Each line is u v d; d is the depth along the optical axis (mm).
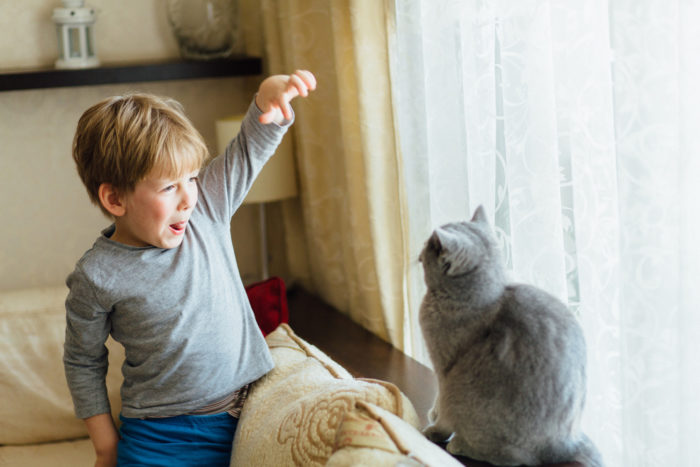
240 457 1133
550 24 1169
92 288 1143
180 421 1219
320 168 2076
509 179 1285
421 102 1583
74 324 1179
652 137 990
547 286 1245
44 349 1803
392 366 1646
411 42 1562
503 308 892
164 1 2211
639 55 979
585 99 1130
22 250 2246
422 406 1382
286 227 2332
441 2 1435
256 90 2314
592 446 937
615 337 1175
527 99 1216
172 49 2256
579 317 1223
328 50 1926
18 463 1681
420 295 1688
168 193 1106
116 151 1088
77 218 2270
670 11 950
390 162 1734
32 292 1909
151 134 1085
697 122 951
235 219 2426
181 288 1175
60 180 2229
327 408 1008
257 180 2115
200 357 1194
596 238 1160
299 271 2357
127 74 2006
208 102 2314
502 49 1257
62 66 2016
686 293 986
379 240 1770
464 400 893
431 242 912
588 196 1156
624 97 1002
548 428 872
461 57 1418
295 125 2102
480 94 1347
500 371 866
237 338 1242
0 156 2162
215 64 2096
